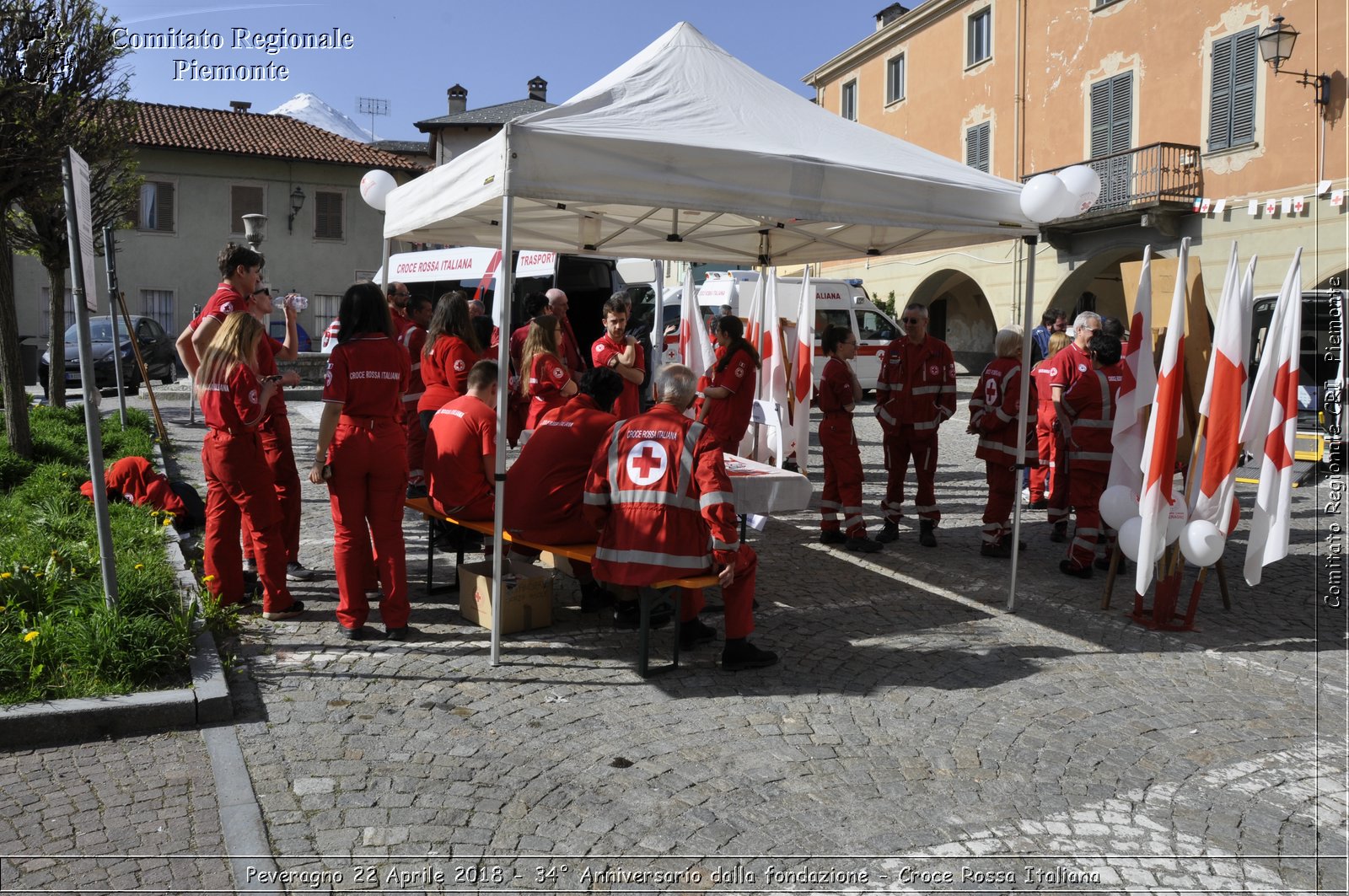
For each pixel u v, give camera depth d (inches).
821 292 789.2
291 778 154.6
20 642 181.5
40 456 378.6
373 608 243.3
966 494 430.0
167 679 182.2
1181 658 220.7
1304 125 743.7
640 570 196.5
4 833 136.5
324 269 1483.8
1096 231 916.0
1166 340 226.8
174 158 1395.2
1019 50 1002.1
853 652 219.8
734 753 167.8
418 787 152.9
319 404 748.6
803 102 261.1
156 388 870.4
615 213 317.7
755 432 364.2
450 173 239.1
